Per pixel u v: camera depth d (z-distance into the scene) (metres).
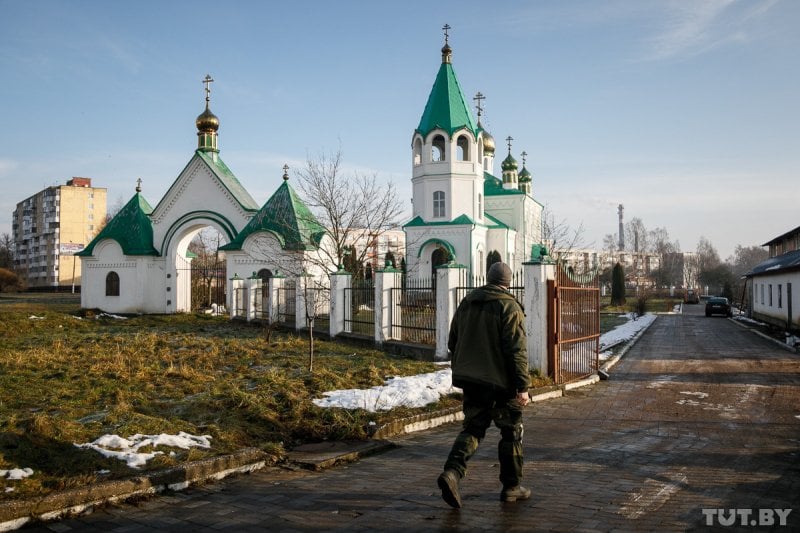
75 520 4.73
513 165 55.81
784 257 32.25
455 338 5.18
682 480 5.58
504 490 4.97
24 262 113.31
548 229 42.91
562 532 4.33
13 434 5.79
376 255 31.17
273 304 21.67
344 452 6.53
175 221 33.19
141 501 5.14
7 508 4.48
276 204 30.67
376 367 10.96
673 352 19.09
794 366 15.07
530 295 11.09
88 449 5.79
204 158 32.97
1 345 15.82
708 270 88.50
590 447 6.88
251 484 5.64
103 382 9.55
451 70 40.00
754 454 6.57
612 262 85.69
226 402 8.01
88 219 103.12
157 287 33.28
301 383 9.31
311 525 4.54
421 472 5.94
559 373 11.07
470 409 4.88
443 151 39.72
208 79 35.03
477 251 39.62
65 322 23.58
